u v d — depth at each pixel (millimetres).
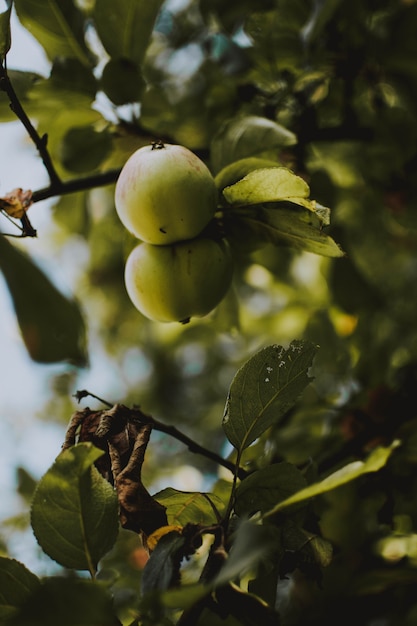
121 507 458
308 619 642
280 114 780
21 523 956
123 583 626
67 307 679
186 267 565
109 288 1246
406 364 819
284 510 468
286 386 477
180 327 1198
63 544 436
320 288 1082
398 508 675
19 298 672
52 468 433
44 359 674
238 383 476
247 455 688
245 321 1123
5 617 423
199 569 669
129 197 548
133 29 692
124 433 483
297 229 559
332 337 922
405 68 793
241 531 408
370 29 784
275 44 802
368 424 722
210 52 886
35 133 598
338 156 919
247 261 839
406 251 1066
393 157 808
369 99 823
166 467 1276
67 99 694
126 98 697
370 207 965
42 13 682
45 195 622
